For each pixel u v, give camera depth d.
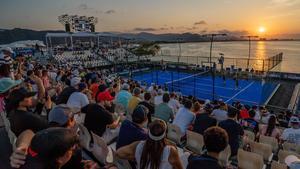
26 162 1.57
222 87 27.64
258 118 10.38
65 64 32.53
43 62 31.19
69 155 1.68
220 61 32.22
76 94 6.02
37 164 1.53
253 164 4.78
